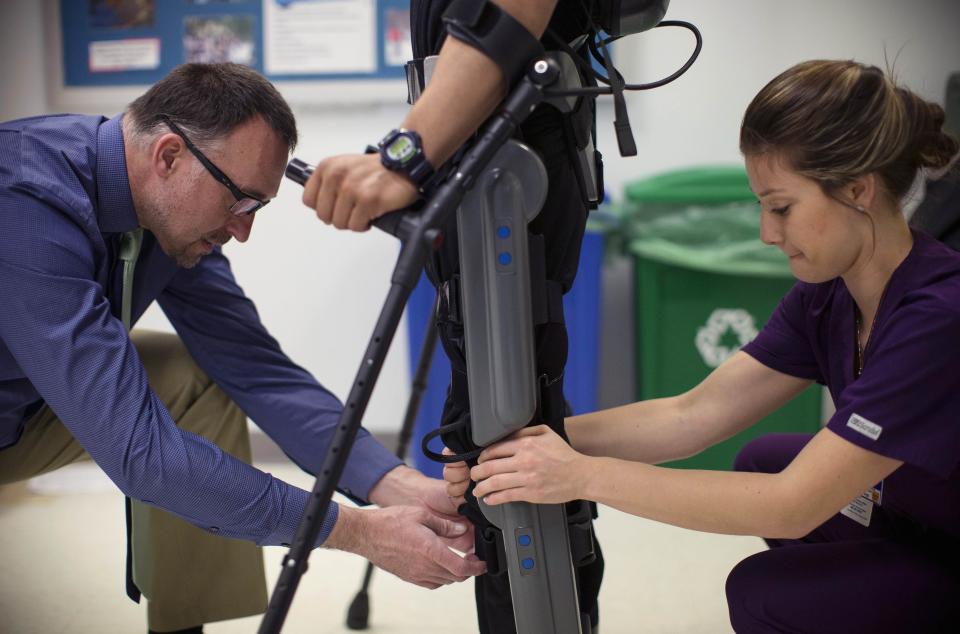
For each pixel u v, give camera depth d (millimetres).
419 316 2783
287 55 3066
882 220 1138
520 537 1196
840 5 2982
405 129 1045
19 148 1352
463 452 1249
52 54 3133
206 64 1429
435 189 1083
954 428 1092
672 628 1939
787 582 1260
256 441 3178
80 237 1348
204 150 1368
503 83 1064
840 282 1297
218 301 1688
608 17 1179
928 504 1231
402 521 1355
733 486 1140
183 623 1713
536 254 1148
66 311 1285
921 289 1125
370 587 2188
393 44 3035
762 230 1159
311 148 3109
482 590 1327
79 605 2068
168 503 1305
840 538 1457
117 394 1278
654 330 2863
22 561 2309
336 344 3160
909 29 2973
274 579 2225
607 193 2932
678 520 1152
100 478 2914
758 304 2832
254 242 3127
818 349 1343
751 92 3025
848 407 1114
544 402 1220
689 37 3014
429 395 2812
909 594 1215
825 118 1060
